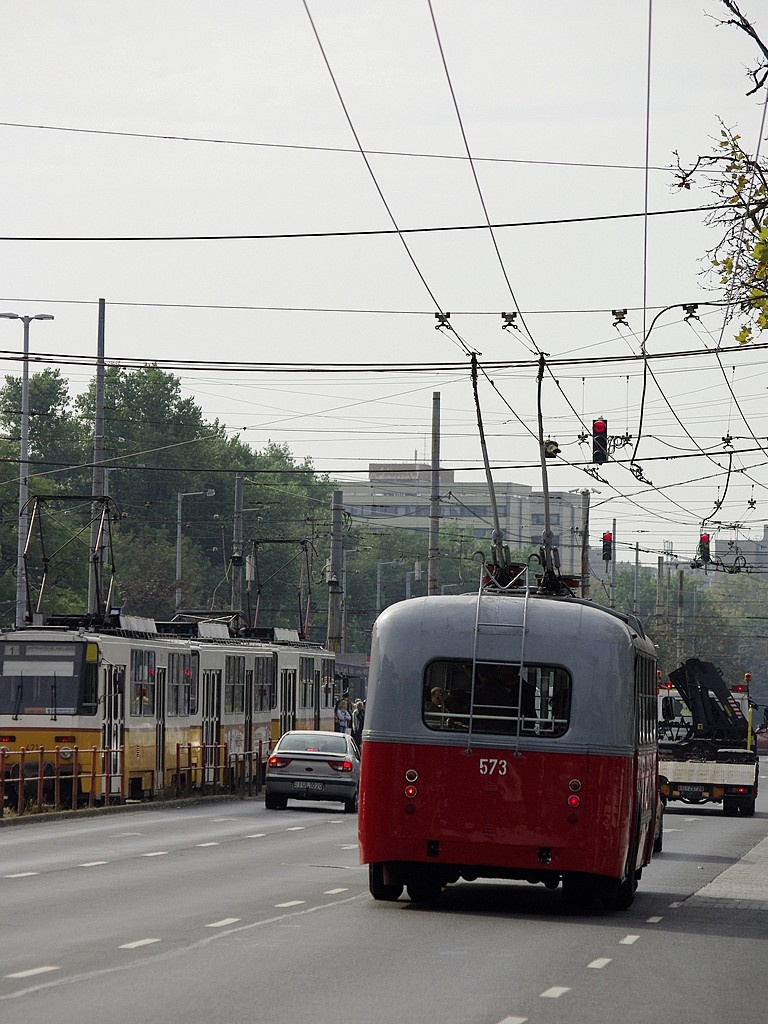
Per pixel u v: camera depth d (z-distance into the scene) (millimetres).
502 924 40562
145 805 85250
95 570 92125
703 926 41781
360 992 28953
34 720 80000
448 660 42812
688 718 109000
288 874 51625
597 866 41750
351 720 144125
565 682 42469
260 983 29609
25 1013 25984
